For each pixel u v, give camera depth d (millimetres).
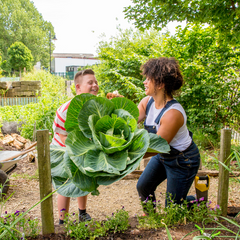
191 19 4363
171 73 1868
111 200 3467
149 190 2268
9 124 7105
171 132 1810
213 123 6953
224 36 4695
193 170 1977
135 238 1717
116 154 1456
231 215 2234
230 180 3967
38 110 6289
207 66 6988
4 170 3799
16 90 11180
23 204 3316
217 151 5727
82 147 1468
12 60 38875
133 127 1497
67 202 2270
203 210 1968
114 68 9141
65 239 1689
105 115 1513
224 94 6676
